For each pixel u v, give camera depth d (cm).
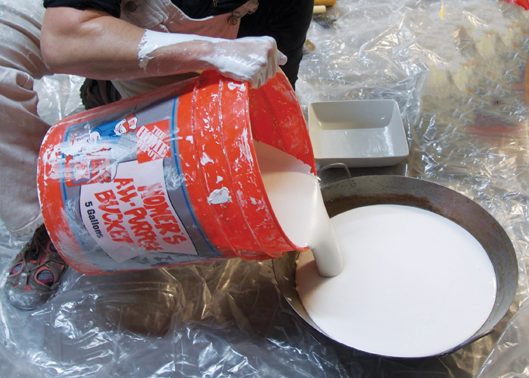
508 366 94
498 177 131
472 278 102
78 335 111
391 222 114
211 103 80
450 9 180
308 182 102
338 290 103
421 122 145
